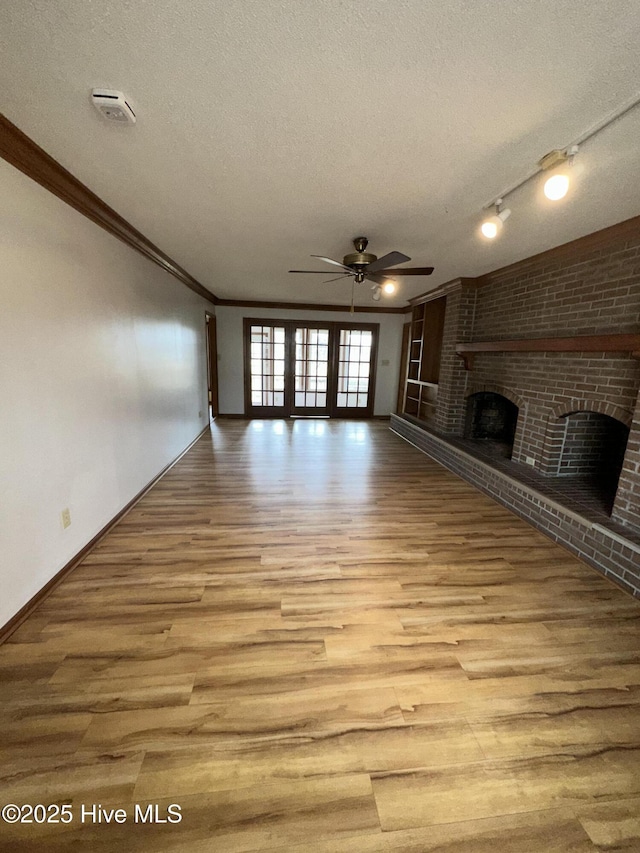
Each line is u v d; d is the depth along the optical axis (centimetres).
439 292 515
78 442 238
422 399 627
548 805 120
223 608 203
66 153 188
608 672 170
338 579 232
